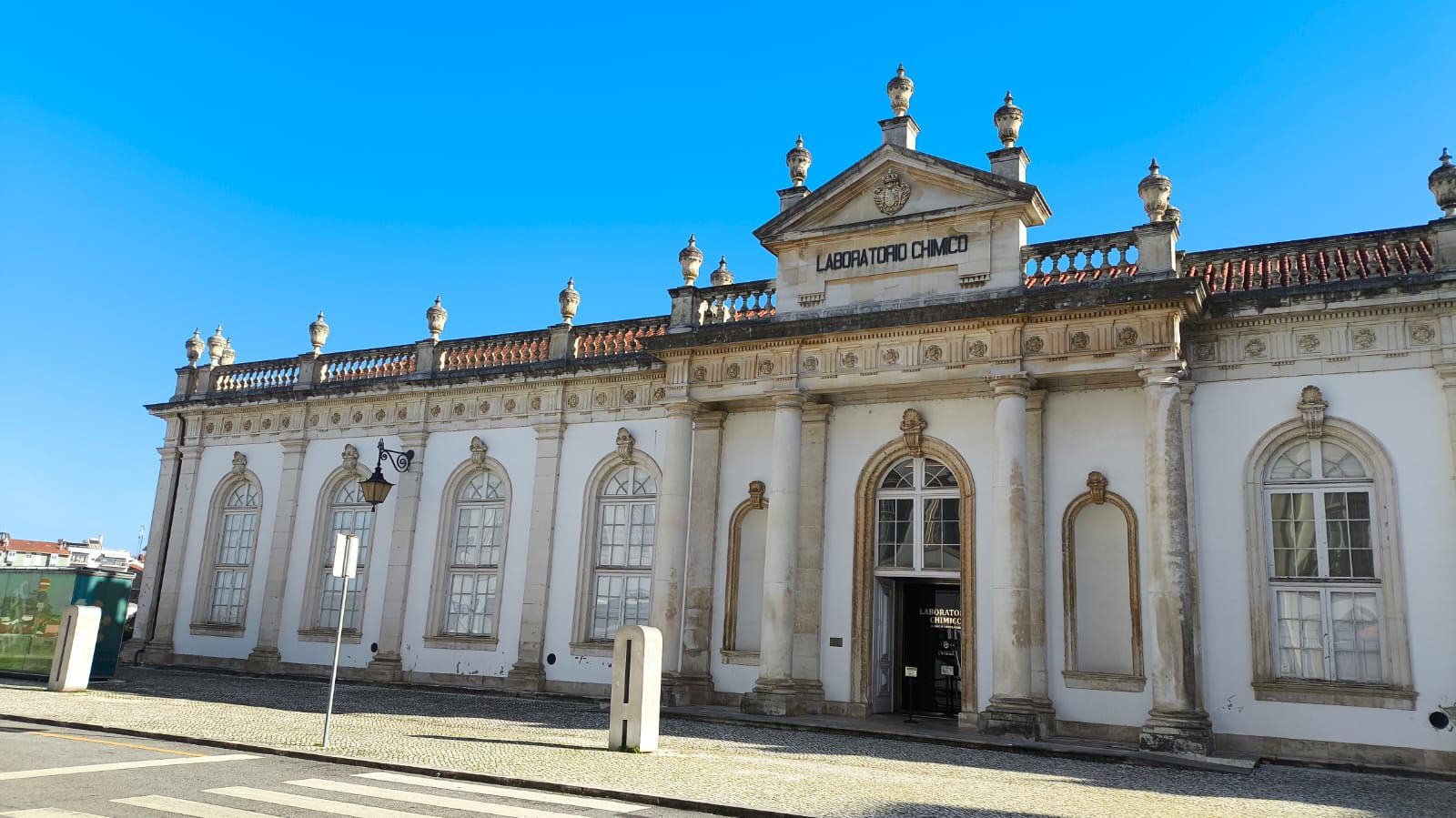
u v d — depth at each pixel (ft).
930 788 39.11
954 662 68.03
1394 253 56.95
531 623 78.28
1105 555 61.31
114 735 46.96
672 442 72.18
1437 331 54.54
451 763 40.63
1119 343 58.75
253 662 88.94
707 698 69.36
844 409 70.13
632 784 36.83
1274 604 56.49
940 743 54.49
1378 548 54.34
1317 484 56.59
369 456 90.17
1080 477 61.77
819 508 68.95
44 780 34.47
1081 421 62.49
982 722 58.49
